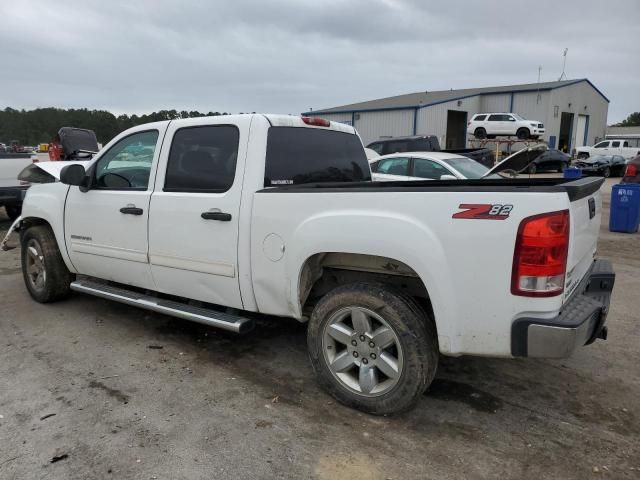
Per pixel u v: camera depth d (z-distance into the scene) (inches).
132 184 173.8
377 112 1557.6
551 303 106.2
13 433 120.9
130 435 120.3
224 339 179.6
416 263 113.7
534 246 103.8
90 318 199.3
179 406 133.8
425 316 122.0
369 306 123.6
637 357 166.7
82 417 128.0
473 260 108.9
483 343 112.2
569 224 105.8
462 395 141.1
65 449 114.8
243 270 143.5
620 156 1152.2
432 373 122.3
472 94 1651.1
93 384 145.5
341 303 128.3
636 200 400.8
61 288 212.2
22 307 212.1
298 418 128.3
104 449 115.0
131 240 170.7
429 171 368.5
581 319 107.0
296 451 114.8
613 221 414.6
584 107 1763.0
